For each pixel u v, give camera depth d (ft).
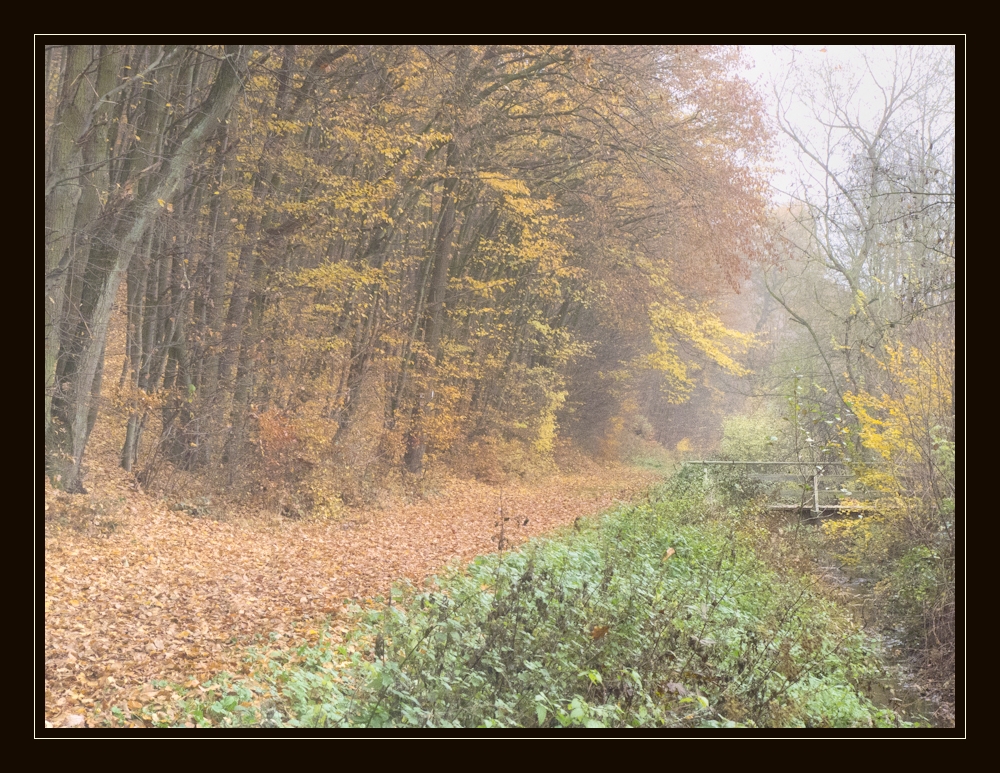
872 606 37.73
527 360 114.62
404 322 75.66
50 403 38.83
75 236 39.40
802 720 22.65
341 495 61.21
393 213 68.49
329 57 55.21
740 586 36.63
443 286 79.00
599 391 127.24
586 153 77.46
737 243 76.43
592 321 125.29
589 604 26.37
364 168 65.21
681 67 73.87
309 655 24.32
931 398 36.81
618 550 39.14
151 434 53.26
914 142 62.34
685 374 116.78
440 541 52.95
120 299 61.62
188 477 51.62
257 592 34.86
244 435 56.29
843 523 47.73
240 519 50.16
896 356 40.37
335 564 42.80
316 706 18.54
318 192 60.90
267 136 55.83
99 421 53.26
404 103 61.98
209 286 55.11
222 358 55.62
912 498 40.09
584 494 87.71
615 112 69.26
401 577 39.24
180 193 51.08
